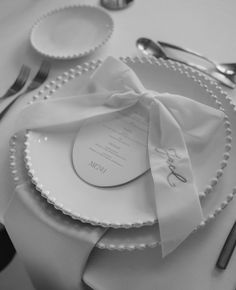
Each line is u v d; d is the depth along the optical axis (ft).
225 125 1.57
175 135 1.58
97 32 2.30
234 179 1.51
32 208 1.51
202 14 2.34
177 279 1.39
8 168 1.74
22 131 1.73
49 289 1.53
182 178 1.46
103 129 1.71
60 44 2.26
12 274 2.84
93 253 1.47
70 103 1.77
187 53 2.12
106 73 1.82
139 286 1.39
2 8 2.61
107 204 1.49
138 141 1.65
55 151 1.68
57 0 2.61
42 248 1.46
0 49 2.32
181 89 1.80
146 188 1.52
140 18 2.37
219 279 1.38
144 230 1.41
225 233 1.47
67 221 1.46
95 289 1.41
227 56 2.08
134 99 1.72
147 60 1.89
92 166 1.60
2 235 2.06
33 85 2.07
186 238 1.47
